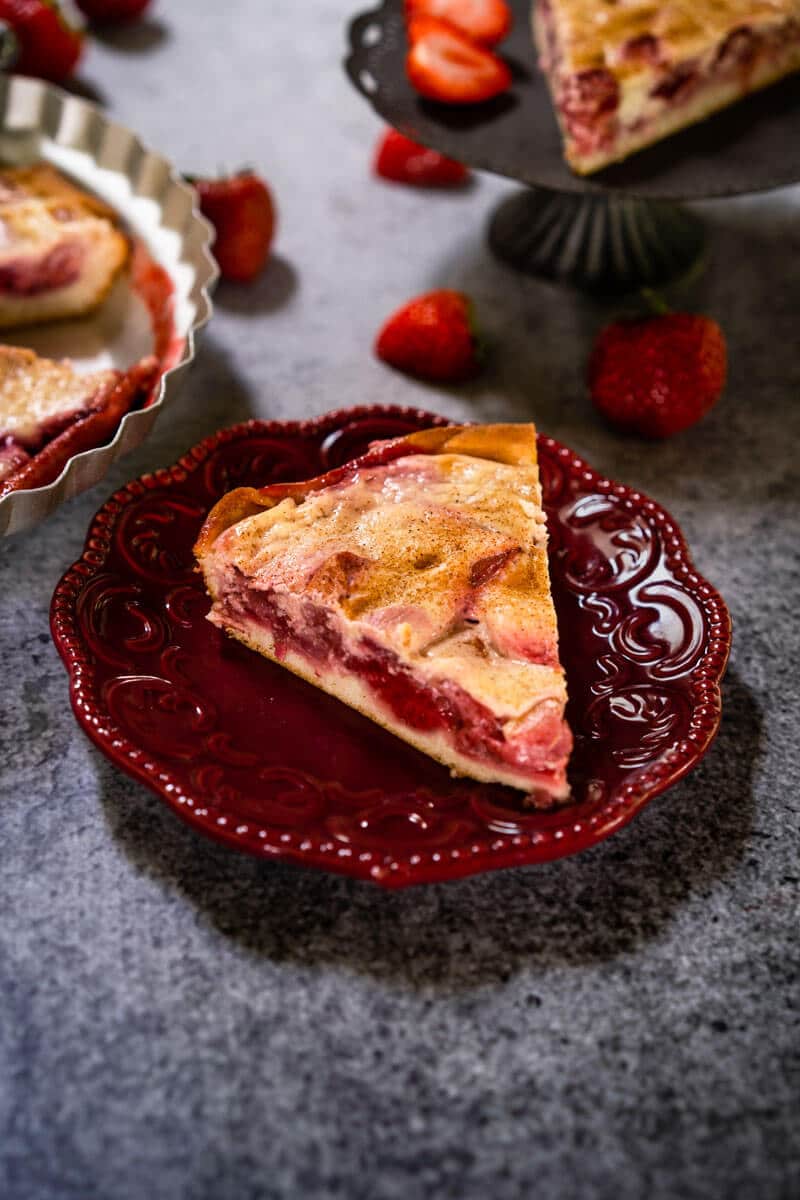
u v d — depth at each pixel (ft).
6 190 2.14
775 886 1.71
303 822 1.64
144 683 1.72
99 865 1.69
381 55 2.21
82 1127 1.56
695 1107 1.59
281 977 1.64
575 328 2.23
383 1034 1.61
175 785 1.64
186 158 2.42
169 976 1.63
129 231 2.15
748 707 1.84
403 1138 1.56
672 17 2.12
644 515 1.86
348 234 2.34
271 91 2.58
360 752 1.71
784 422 2.13
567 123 2.08
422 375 2.14
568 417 2.11
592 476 1.89
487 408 2.12
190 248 2.08
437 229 2.36
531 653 1.71
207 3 2.77
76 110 2.21
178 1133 1.56
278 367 2.14
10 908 1.66
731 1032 1.63
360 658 1.72
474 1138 1.56
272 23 2.73
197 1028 1.61
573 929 1.67
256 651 1.79
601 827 1.63
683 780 1.77
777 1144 1.57
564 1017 1.63
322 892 1.68
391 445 1.84
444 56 2.11
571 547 1.85
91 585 1.77
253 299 2.23
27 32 2.43
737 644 1.89
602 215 2.25
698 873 1.71
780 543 1.99
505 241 2.32
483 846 1.61
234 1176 1.54
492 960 1.65
